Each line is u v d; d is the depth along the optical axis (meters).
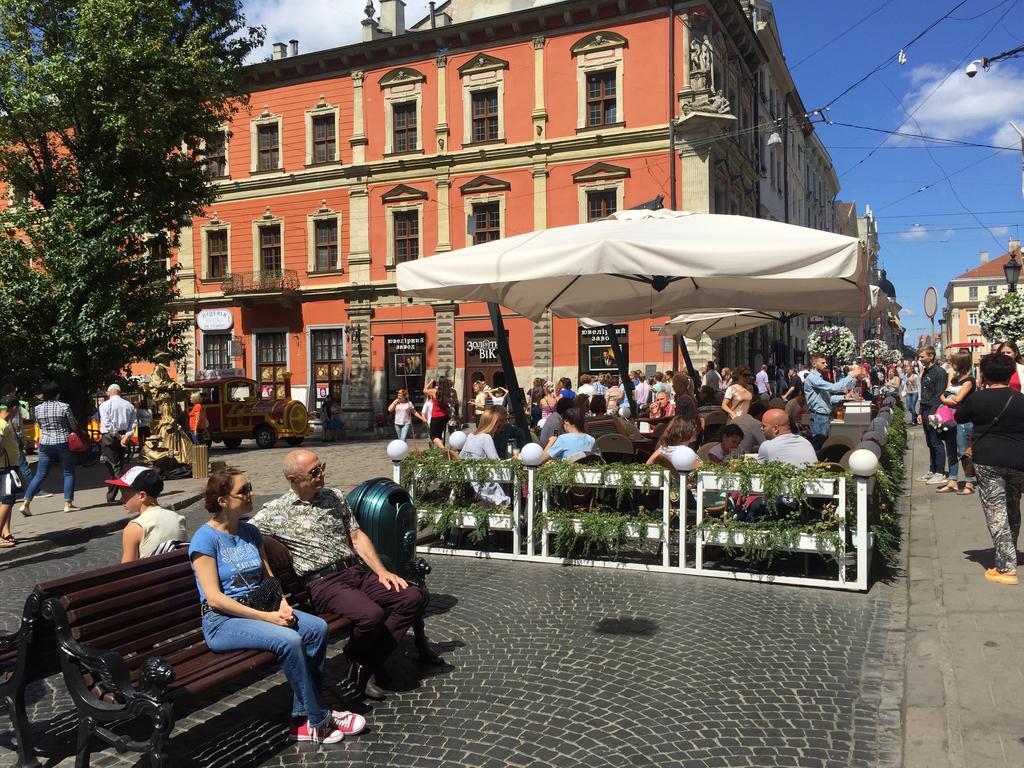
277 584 4.42
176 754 4.05
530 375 29.03
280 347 33.72
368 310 31.73
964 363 10.59
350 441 26.88
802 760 3.79
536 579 7.19
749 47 34.00
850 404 21.34
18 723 3.87
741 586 6.80
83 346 18.30
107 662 3.48
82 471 17.39
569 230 8.52
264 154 33.88
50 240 18.05
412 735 4.18
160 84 19.02
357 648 4.63
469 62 29.78
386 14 34.78
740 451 8.23
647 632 5.65
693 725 4.18
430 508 8.23
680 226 8.04
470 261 8.24
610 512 7.69
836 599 6.37
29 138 19.64
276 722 4.43
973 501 9.95
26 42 18.88
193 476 15.38
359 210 31.89
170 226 21.44
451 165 30.36
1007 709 4.14
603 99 28.22
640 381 22.86
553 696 4.60
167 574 4.14
